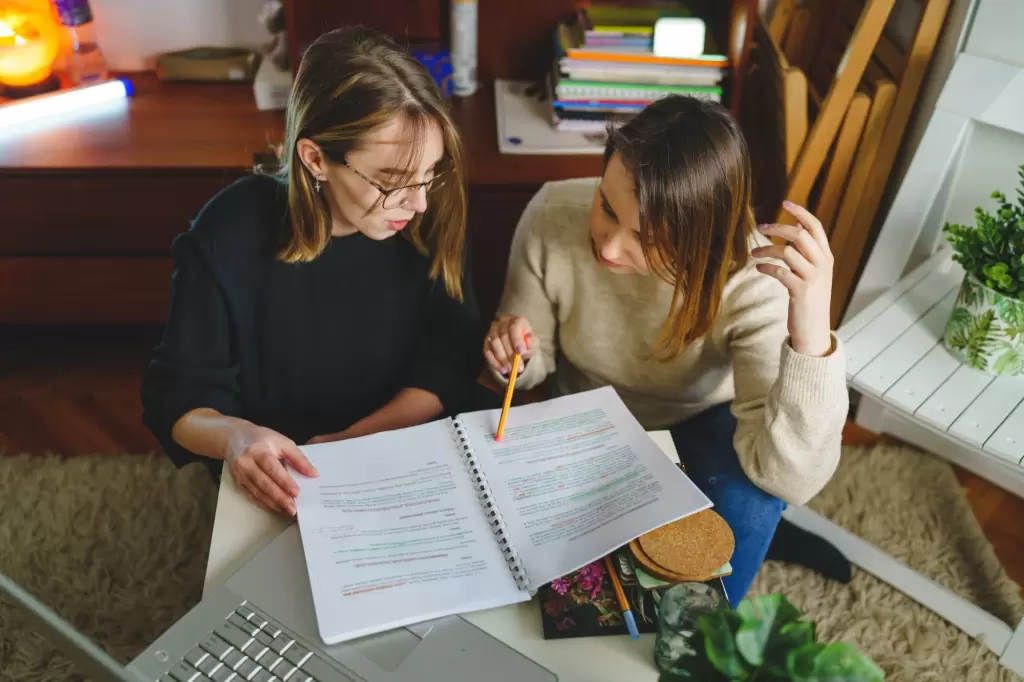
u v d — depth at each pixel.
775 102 1.74
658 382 1.28
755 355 1.11
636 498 0.92
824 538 1.67
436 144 0.98
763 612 0.67
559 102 1.76
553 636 0.82
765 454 1.03
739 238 1.06
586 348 1.29
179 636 0.79
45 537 1.64
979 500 1.82
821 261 0.96
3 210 1.71
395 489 0.93
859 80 1.62
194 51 1.95
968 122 1.51
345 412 1.28
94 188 1.69
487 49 1.92
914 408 1.31
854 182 1.72
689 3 1.83
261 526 0.92
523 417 1.02
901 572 1.59
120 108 1.84
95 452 1.84
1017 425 1.29
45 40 1.78
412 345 1.26
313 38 1.82
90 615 1.52
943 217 1.63
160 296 1.87
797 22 1.89
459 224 1.13
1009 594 1.61
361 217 1.03
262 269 1.12
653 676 0.79
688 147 0.95
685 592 0.80
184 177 1.68
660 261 1.03
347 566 0.85
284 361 1.20
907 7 1.76
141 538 1.65
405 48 1.04
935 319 1.49
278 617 0.81
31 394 1.98
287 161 1.04
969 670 1.50
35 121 1.78
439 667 0.77
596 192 1.07
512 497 0.92
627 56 1.70
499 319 1.19
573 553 0.86
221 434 1.03
